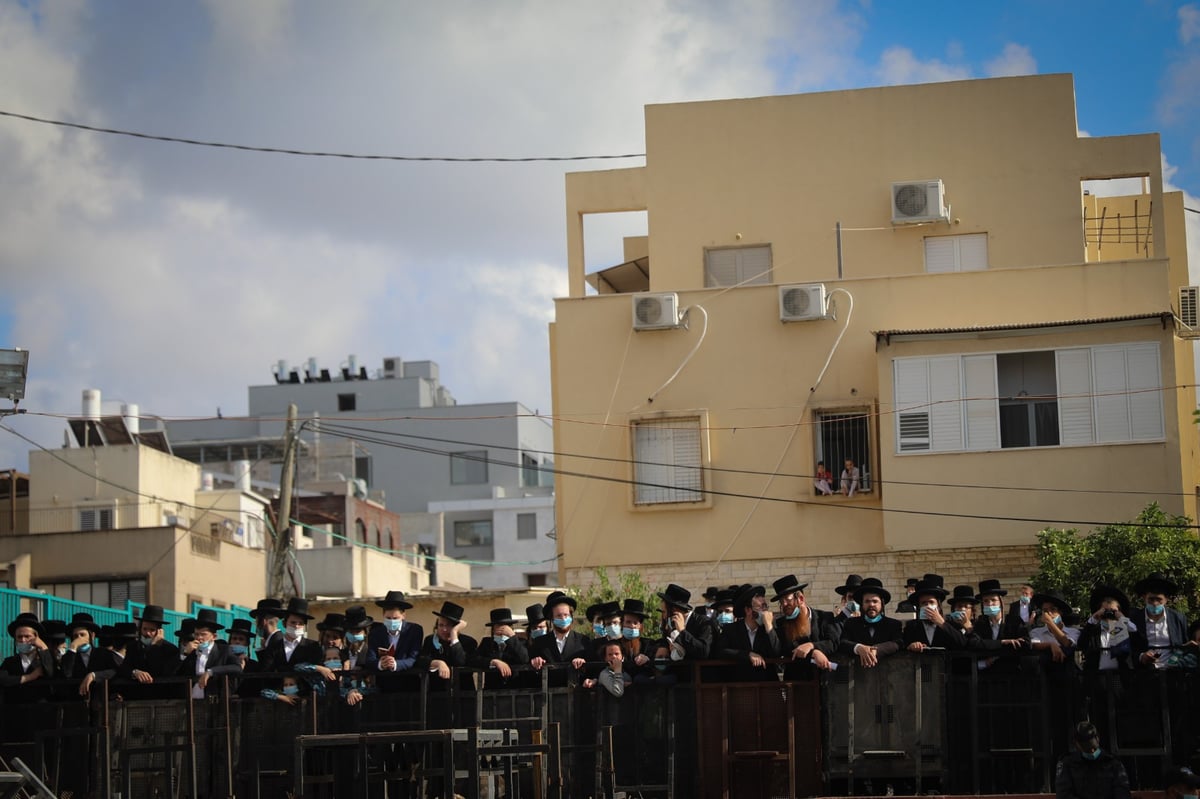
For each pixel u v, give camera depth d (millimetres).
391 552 55969
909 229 32625
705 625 18359
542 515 83375
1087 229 35531
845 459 30516
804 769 17953
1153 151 32250
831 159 33094
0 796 17219
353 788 18141
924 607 18328
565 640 19125
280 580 36781
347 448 75688
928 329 29906
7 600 29750
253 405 94812
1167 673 17734
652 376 31312
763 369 31031
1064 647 18000
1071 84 32656
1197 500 31031
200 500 54250
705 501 30688
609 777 17891
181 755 18328
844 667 18031
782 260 32906
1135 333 29125
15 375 27406
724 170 33406
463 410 91312
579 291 33719
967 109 32875
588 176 34188
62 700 18641
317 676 18547
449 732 16422
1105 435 29000
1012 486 29172
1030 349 29422
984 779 17891
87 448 51188
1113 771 16328
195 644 19062
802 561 30250
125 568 44719
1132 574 25328
